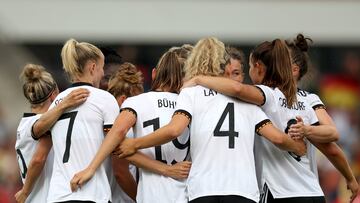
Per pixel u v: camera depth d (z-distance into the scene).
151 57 64.38
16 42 62.12
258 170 22.52
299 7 61.41
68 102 21.86
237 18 61.75
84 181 21.28
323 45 63.03
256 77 22.70
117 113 22.22
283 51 22.33
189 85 21.86
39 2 61.53
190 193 21.22
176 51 22.97
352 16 61.53
